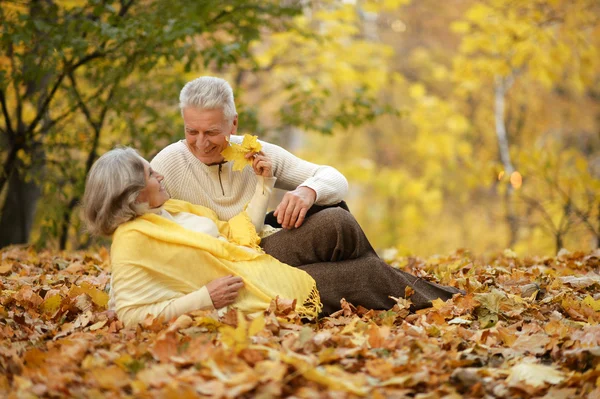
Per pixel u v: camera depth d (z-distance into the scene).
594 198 9.70
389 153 22.59
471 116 19.56
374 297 4.05
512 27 12.33
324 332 3.41
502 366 3.16
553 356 3.28
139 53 7.83
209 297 3.67
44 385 2.84
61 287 4.72
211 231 3.99
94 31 7.30
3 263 5.69
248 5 9.23
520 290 4.45
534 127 18.38
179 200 4.14
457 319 3.80
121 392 2.79
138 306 3.64
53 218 8.70
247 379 2.77
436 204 19.91
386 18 21.17
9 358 3.23
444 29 20.66
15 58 7.80
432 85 20.77
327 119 10.89
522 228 16.53
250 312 3.77
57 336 3.67
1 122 9.75
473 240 19.42
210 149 4.09
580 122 18.14
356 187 25.64
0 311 3.97
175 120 9.85
